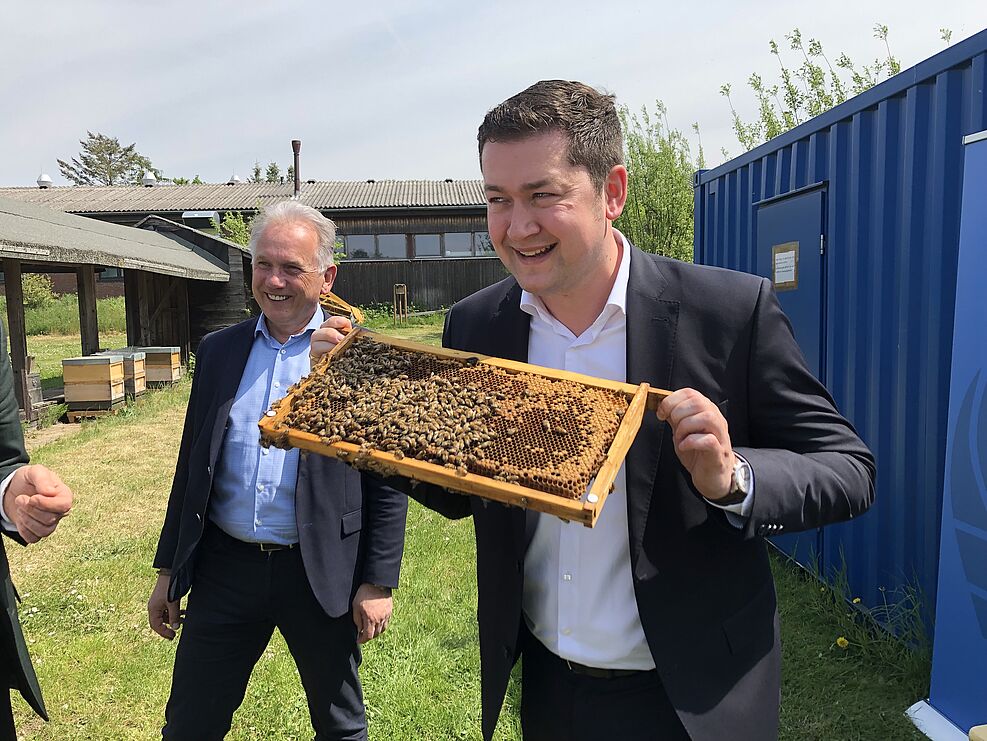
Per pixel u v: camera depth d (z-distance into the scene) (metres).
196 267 16.09
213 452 2.84
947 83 3.78
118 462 9.43
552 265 1.81
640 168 19.83
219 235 28.75
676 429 1.58
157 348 14.91
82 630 4.94
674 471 1.87
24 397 11.29
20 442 2.40
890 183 4.32
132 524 7.13
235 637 2.87
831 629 4.59
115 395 12.34
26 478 2.11
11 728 2.34
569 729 2.06
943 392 3.88
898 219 4.31
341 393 1.88
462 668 4.34
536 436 1.63
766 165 5.95
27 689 2.33
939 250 3.86
